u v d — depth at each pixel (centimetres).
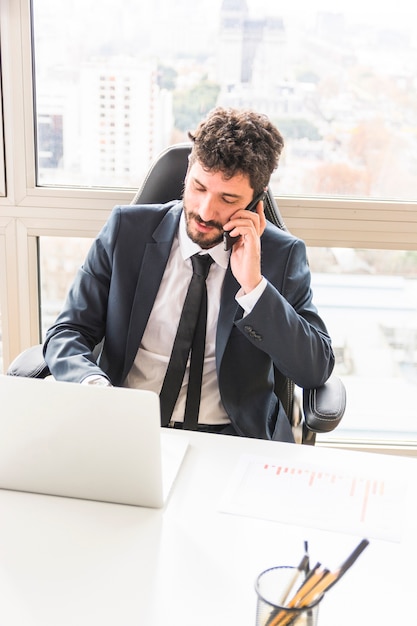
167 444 131
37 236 217
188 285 164
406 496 118
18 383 112
